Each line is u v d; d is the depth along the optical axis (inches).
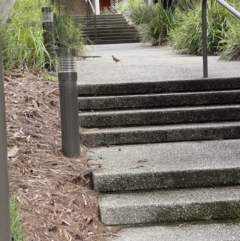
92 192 118.3
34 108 158.1
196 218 112.5
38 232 97.3
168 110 162.2
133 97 169.5
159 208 111.6
